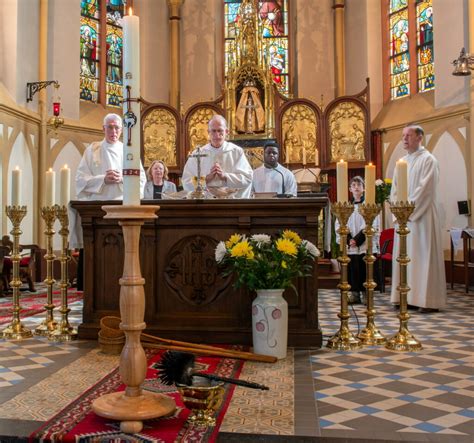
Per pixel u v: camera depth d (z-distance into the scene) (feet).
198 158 16.49
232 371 11.90
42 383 10.89
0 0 32.37
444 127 33.37
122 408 8.36
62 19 36.83
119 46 41.98
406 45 38.42
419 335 16.30
